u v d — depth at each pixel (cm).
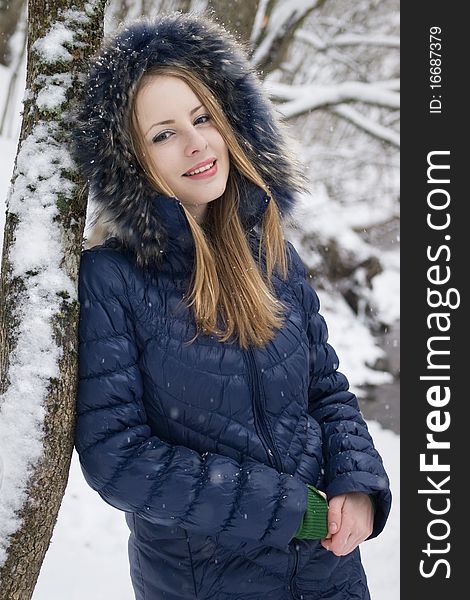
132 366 147
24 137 154
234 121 163
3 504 144
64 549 299
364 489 158
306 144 866
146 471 141
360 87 607
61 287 146
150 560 157
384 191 775
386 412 511
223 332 152
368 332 603
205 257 151
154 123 150
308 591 161
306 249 667
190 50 156
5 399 145
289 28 581
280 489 148
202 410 149
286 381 158
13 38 661
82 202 153
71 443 148
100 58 150
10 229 152
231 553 153
